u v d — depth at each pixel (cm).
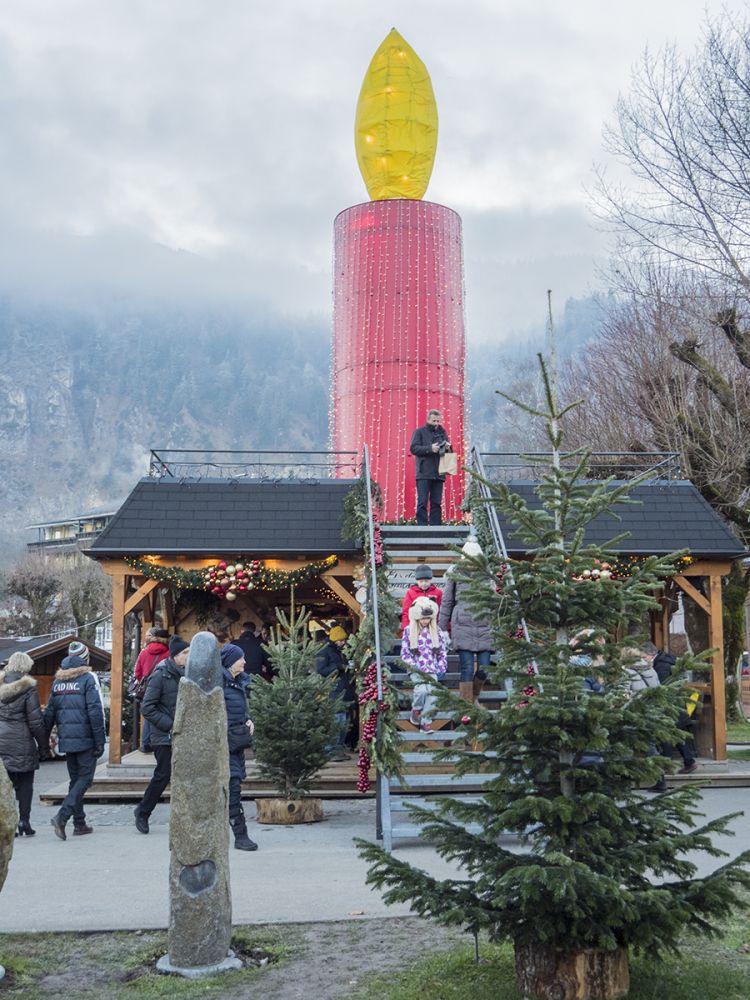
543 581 560
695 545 1514
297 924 683
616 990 524
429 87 2381
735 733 2308
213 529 1531
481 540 1490
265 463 1656
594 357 3011
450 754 570
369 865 887
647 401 2386
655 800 541
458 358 2294
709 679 1576
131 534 1512
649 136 1911
